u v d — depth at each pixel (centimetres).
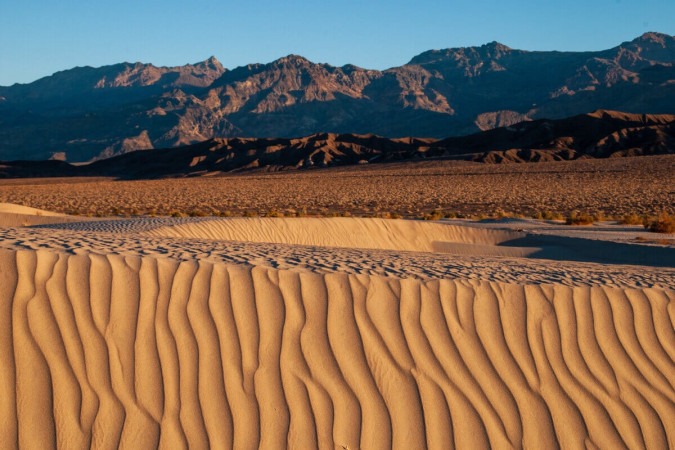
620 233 2444
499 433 520
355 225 2061
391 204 5088
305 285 627
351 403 526
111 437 475
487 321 625
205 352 544
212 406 507
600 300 677
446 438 510
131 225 1731
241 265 656
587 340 623
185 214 4016
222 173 17725
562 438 526
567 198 5216
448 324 614
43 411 482
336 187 7644
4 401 482
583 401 559
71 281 573
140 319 556
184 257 675
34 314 536
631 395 572
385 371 557
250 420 501
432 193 6247
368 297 627
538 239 2219
